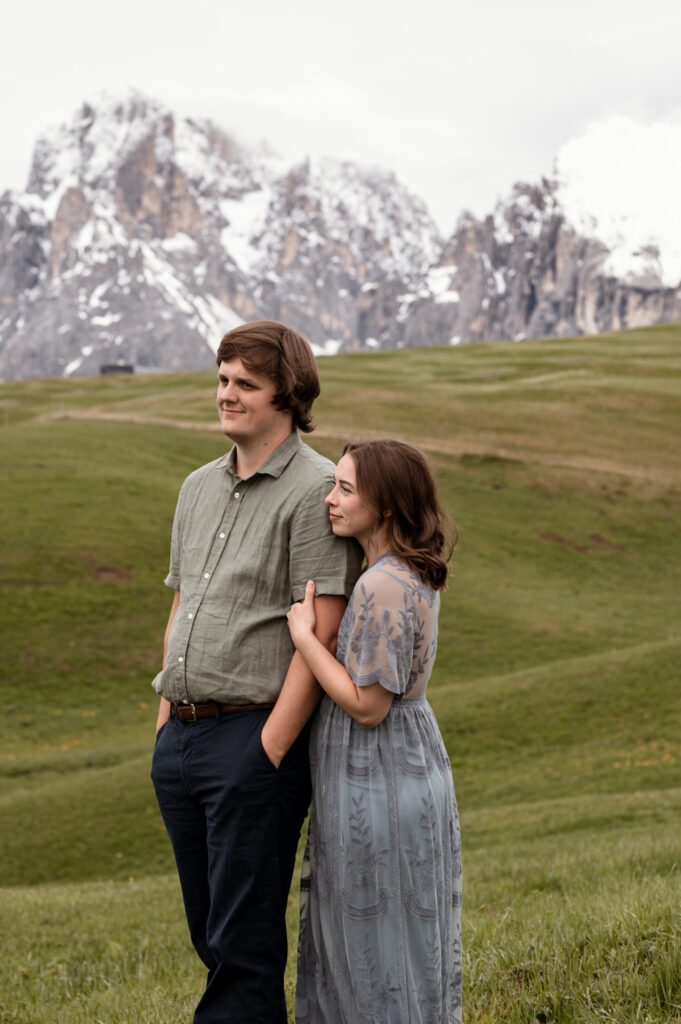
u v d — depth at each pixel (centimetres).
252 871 380
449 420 7412
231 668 390
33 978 689
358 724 379
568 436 7169
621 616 4519
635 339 11981
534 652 4012
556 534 5591
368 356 11288
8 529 4534
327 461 414
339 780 377
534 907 700
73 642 3784
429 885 372
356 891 368
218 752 386
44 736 3134
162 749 411
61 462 5494
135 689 3559
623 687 2758
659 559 5428
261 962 382
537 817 1867
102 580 4250
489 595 4647
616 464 6631
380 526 393
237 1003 381
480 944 533
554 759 2384
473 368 9969
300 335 417
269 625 395
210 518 414
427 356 11131
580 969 431
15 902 1327
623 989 404
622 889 748
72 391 9912
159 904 1230
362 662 369
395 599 371
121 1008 487
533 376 9325
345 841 371
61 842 2181
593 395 8275
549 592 4812
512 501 5966
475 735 2597
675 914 467
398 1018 362
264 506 401
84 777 2570
